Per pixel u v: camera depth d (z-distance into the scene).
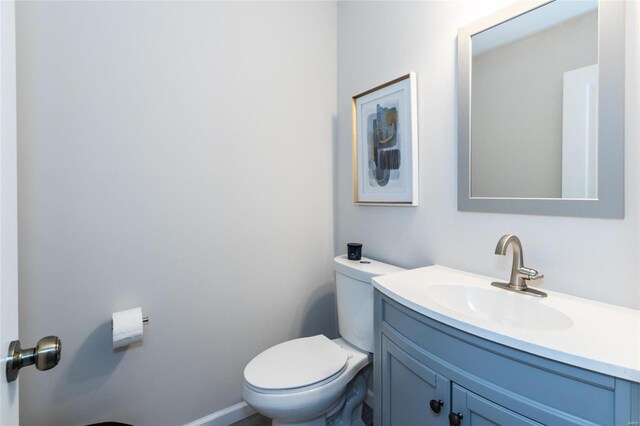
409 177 1.48
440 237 1.36
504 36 1.11
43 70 1.18
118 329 1.24
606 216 0.88
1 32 0.54
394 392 1.09
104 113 1.30
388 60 1.60
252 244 1.70
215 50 1.56
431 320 0.90
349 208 1.91
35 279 1.18
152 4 1.40
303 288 1.89
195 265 1.53
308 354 1.40
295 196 1.85
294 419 1.22
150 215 1.42
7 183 0.56
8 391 0.53
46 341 0.58
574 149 0.95
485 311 1.06
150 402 1.43
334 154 2.00
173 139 1.46
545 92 1.01
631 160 0.84
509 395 0.72
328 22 1.96
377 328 1.20
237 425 1.61
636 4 0.83
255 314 1.72
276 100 1.76
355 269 1.49
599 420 0.60
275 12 1.75
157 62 1.41
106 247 1.32
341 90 1.96
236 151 1.64
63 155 1.23
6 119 0.56
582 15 0.92
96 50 1.28
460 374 0.82
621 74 0.85
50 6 1.19
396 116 1.55
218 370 1.61
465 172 1.24
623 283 0.87
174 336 1.48
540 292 0.99
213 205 1.58
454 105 1.29
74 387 1.26
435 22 1.35
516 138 1.09
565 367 0.63
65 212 1.24
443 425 0.87
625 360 0.59
